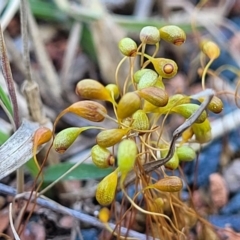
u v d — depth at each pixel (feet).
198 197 0.18
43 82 0.22
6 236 0.15
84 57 0.24
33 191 0.15
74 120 0.21
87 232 0.17
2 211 0.17
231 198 0.19
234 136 0.21
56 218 0.17
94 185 0.18
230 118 0.20
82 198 0.18
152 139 0.17
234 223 0.17
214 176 0.18
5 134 0.17
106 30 0.23
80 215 0.15
